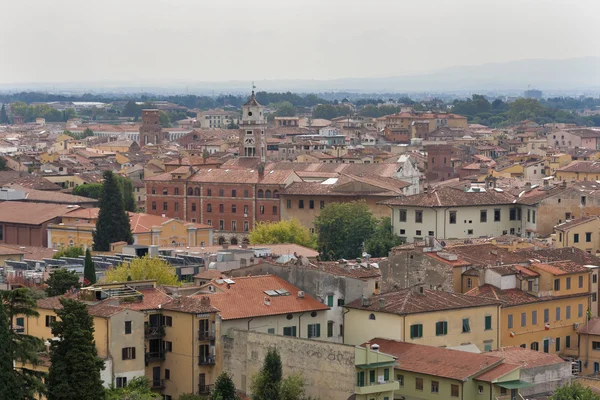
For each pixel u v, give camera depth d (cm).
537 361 17175
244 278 19112
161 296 18400
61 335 15212
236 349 17538
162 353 17988
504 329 19238
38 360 15000
